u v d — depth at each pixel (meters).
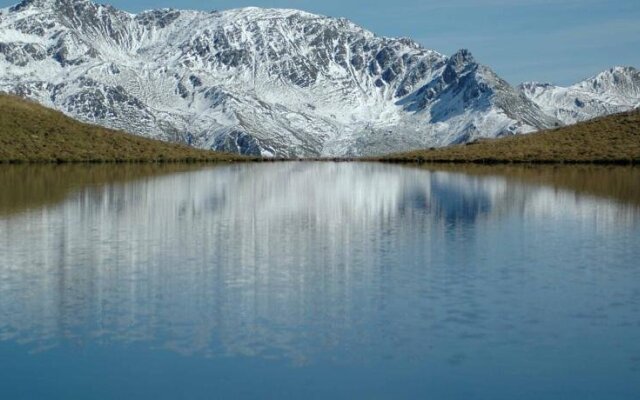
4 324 27.48
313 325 27.44
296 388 22.20
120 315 28.61
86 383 22.48
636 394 21.78
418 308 29.52
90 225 51.16
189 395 21.75
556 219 54.19
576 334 26.48
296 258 39.19
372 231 48.72
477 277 34.62
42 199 68.31
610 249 41.59
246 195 74.69
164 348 25.14
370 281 33.88
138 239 45.25
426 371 23.36
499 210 60.00
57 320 27.97
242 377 22.92
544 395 21.77
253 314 28.78
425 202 66.88
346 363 23.97
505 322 27.77
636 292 31.88
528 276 34.78
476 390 22.06
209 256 39.78
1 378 22.80
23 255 39.81
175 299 30.81
